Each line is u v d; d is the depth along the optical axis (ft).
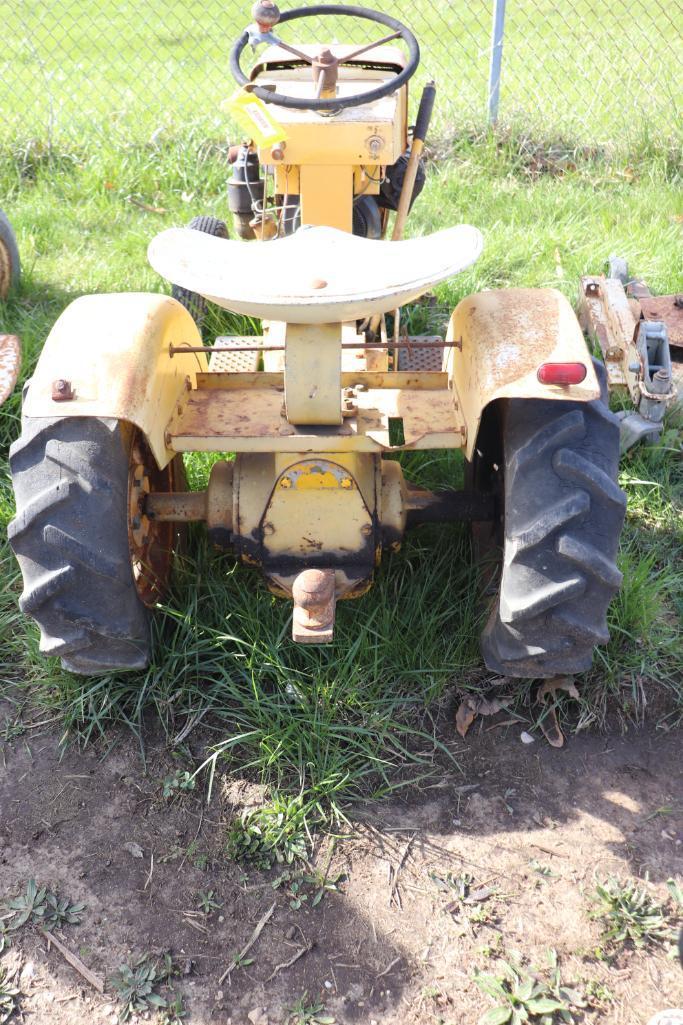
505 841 8.10
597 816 8.31
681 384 13.10
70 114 23.90
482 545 10.15
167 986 7.12
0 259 15.35
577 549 7.48
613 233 18.13
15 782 8.60
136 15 41.47
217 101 26.40
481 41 33.99
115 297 8.68
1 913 7.56
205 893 7.71
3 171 21.40
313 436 8.11
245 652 9.46
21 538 7.57
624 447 12.38
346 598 9.23
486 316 8.32
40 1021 6.89
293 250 8.17
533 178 21.67
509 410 7.92
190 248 8.08
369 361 10.16
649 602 9.93
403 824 8.25
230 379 9.20
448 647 9.53
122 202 20.02
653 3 39.11
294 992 7.06
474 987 7.06
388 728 8.97
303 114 10.21
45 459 7.52
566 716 9.23
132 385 7.56
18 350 11.83
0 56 35.01
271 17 10.27
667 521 11.55
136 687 9.19
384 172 11.51
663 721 9.27
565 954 7.28
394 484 9.11
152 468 9.61
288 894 7.72
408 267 7.54
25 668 9.73
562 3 40.29
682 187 20.74
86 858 7.96
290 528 8.82
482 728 9.09
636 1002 6.98
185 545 10.44
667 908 7.60
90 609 7.73
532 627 7.93
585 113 24.00
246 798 8.43
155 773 8.66
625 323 13.83
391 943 7.36
